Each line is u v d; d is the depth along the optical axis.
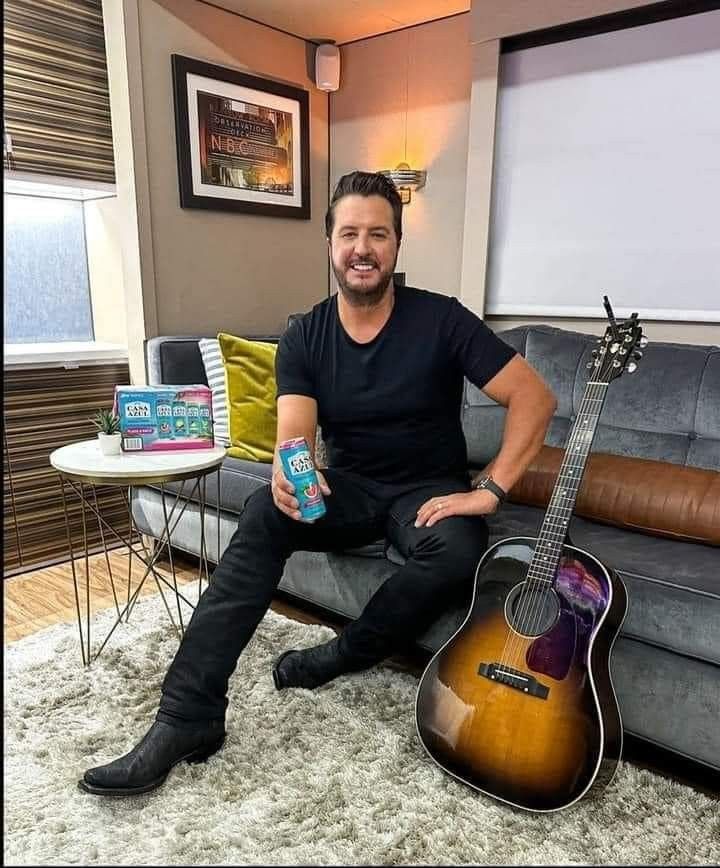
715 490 1.58
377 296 1.61
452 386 1.70
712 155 2.08
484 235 2.61
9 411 2.40
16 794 1.33
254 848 1.20
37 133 2.38
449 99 2.91
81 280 2.94
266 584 1.51
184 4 2.65
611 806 1.32
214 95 2.79
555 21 2.28
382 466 1.72
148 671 1.78
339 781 1.38
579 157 2.36
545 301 2.54
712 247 2.13
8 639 1.97
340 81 3.27
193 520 2.38
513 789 1.30
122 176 2.62
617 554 1.53
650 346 1.98
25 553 2.51
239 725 1.55
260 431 2.31
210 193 2.84
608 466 1.77
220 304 3.00
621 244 2.32
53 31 2.38
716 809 1.31
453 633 1.65
